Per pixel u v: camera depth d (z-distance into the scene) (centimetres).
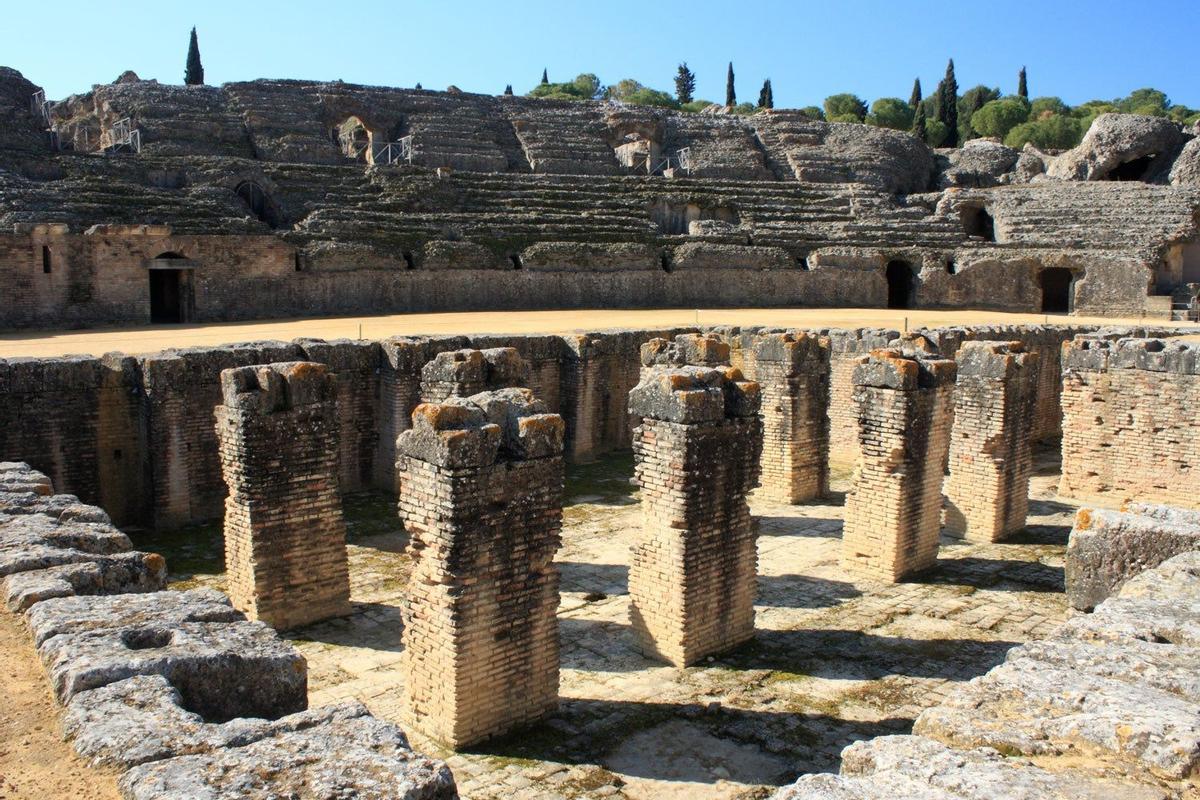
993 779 660
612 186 6347
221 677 837
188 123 5900
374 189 5644
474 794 1238
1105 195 6481
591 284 5656
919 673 1614
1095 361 2659
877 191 6888
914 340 2603
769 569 2144
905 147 7725
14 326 4147
